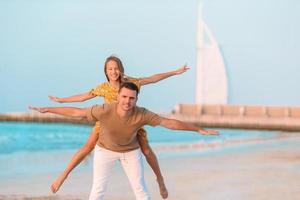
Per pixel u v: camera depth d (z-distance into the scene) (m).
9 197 10.80
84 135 28.42
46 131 30.52
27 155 18.62
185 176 13.46
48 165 15.84
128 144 7.19
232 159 17.06
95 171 7.31
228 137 26.66
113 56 7.67
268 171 14.36
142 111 6.91
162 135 27.03
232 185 12.14
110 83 7.67
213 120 38.59
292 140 24.38
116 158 7.26
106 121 6.89
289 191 11.46
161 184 7.80
